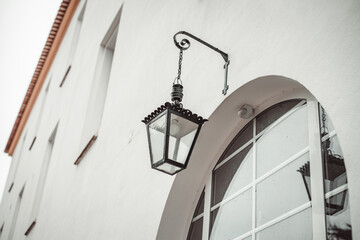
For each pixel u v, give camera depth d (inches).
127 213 174.6
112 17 303.9
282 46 115.3
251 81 123.0
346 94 91.0
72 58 456.8
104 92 301.3
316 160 107.1
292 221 109.1
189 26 171.6
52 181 335.0
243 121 138.2
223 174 140.5
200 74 151.3
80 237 218.7
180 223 148.4
